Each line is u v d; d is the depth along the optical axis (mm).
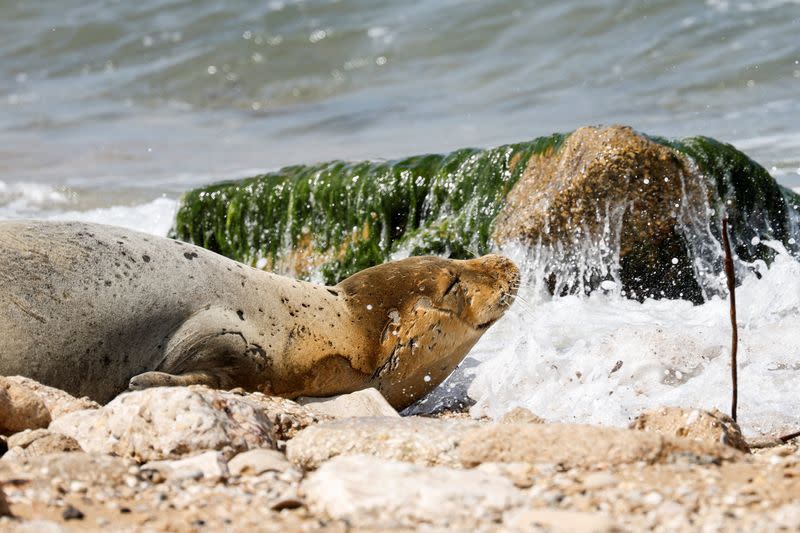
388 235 15484
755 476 6773
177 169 24516
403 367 10578
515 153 14805
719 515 6105
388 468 6766
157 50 36875
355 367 10305
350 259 15547
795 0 30547
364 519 6219
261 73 33781
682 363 10906
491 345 12391
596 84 27891
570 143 14117
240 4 38625
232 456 7566
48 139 29016
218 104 32500
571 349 11586
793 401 10039
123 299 9211
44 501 6500
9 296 8828
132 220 19594
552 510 6160
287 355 9867
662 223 13828
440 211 15242
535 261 14000
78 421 7953
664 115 24141
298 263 15906
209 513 6434
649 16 31234
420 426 7762
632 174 13648
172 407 7637
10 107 33312
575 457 7094
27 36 39188
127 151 27000
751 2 30906
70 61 37250
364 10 36562
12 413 8016
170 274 9508
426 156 15758
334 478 6609
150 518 6316
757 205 14352
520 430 7340
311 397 10180
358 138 26094
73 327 8984
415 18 34875
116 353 9172
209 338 9445
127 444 7648
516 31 32500
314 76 33156
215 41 36031
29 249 9070
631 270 13969
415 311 10562
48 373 8914
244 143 27156
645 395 10414
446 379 11406
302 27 35844
